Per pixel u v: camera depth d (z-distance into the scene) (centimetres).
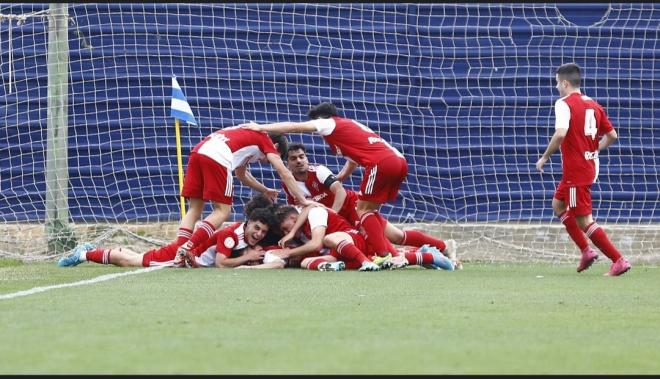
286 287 2689
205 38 4469
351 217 3594
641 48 4534
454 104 4494
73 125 4431
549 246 4369
